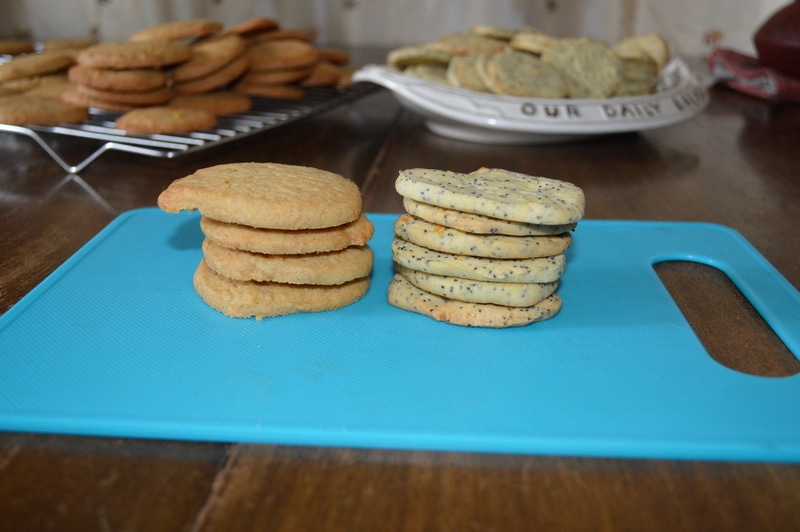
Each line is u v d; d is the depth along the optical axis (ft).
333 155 1.92
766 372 1.18
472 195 1.24
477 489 0.98
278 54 2.17
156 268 1.38
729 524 0.95
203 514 0.95
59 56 2.07
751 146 2.08
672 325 1.26
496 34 2.33
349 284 1.31
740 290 1.37
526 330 1.24
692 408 1.09
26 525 0.93
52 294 1.29
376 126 2.21
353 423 1.05
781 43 2.52
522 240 1.26
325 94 2.32
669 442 1.03
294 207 1.23
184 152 1.65
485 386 1.12
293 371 1.14
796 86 2.53
